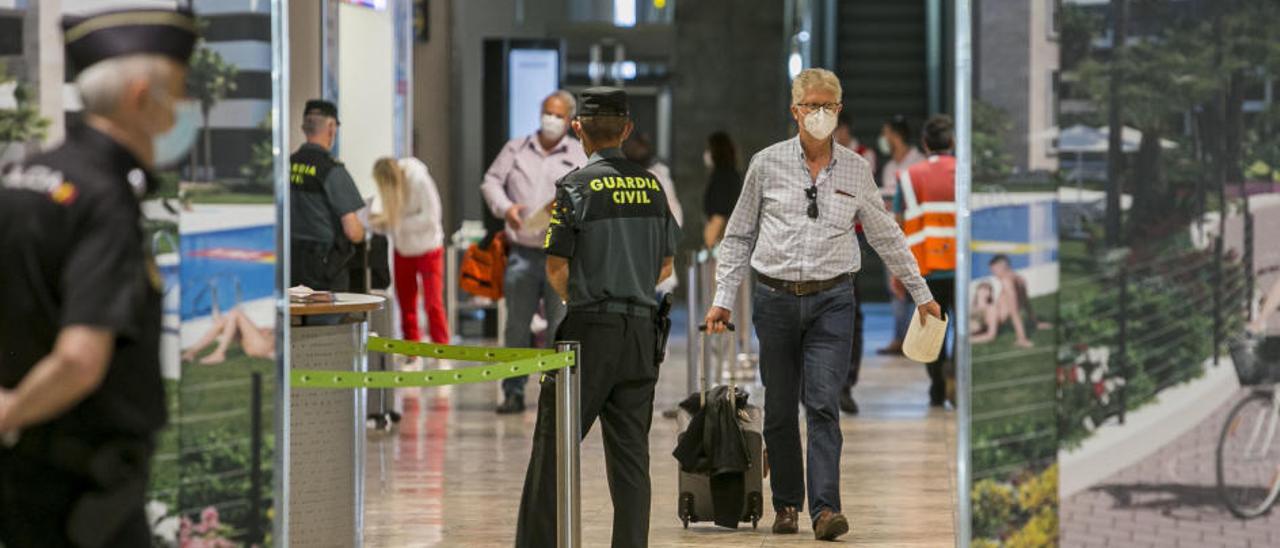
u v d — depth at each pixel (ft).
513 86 90.43
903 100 116.37
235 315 27.07
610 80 122.72
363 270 53.52
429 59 93.04
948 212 59.47
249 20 26.89
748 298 73.56
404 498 44.88
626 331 32.86
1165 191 28.27
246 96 26.94
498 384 71.67
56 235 19.10
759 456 39.17
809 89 36.27
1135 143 28.14
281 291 27.14
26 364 19.53
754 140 128.77
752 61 128.47
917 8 118.42
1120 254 28.22
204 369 27.02
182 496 26.99
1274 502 28.68
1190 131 28.30
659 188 33.73
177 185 26.84
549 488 32.60
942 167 59.41
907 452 52.34
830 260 36.94
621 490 33.09
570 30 115.03
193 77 26.78
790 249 36.86
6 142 26.68
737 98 128.47
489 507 43.55
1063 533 28.35
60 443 19.65
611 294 32.68
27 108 26.66
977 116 27.89
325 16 56.08
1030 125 27.94
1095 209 28.09
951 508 42.68
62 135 26.68
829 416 37.37
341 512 34.32
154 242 26.76
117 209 19.30
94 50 19.79
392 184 62.49
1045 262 28.07
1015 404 28.14
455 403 65.26
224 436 27.09
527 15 108.68
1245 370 28.60
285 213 27.22
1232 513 28.60
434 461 51.08
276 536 27.32
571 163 58.70
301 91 55.62
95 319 18.85
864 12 118.32
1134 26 28.02
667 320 33.76
